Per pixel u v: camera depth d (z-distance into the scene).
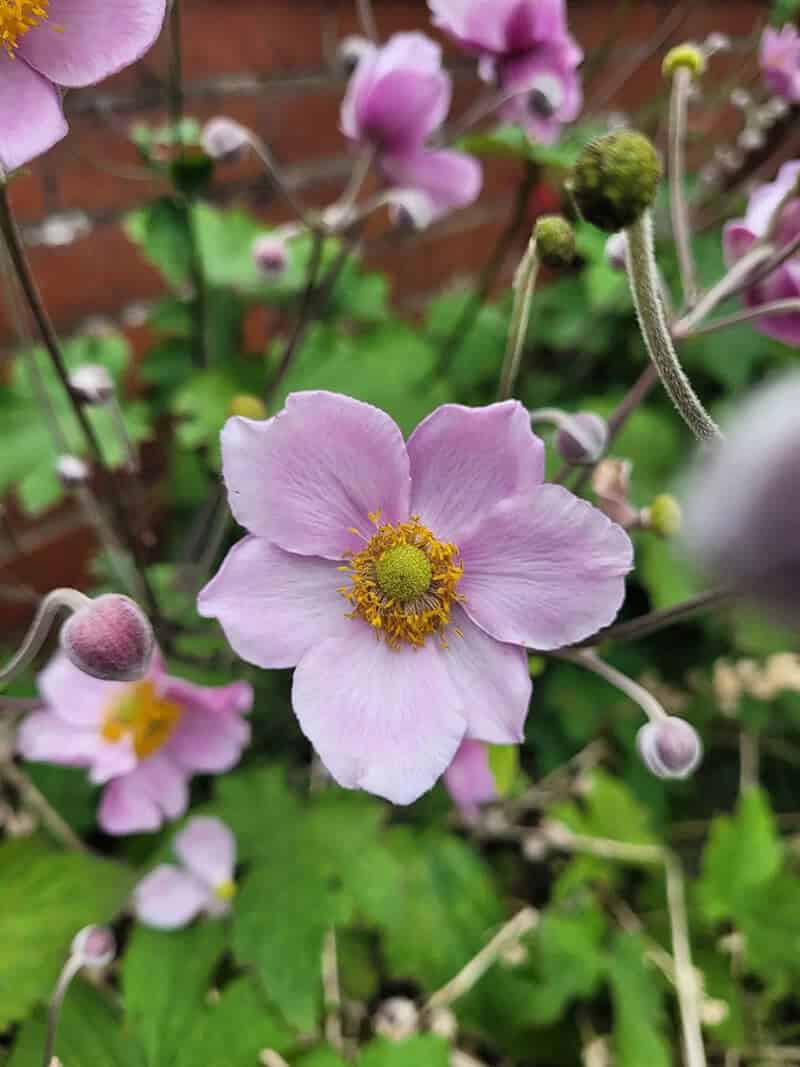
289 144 0.30
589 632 0.13
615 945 0.22
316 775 0.22
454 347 0.26
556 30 0.19
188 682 0.19
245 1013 0.18
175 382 0.27
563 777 0.26
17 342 0.26
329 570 0.13
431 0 0.19
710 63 0.34
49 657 0.28
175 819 0.20
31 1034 0.17
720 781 0.28
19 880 0.18
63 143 0.25
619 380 0.29
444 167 0.21
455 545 0.13
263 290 0.25
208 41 0.26
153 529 0.31
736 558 0.07
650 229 0.11
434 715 0.13
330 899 0.19
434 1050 0.18
